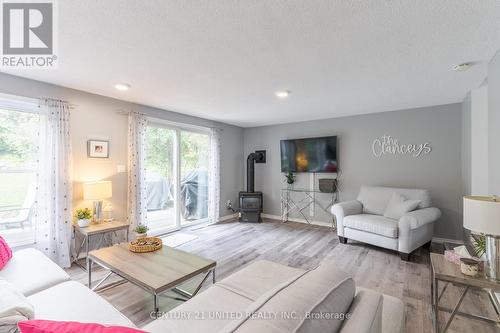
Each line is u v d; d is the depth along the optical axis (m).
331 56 2.27
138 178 3.86
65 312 1.35
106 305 1.45
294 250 3.63
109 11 1.61
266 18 1.69
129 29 1.82
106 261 2.14
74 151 3.23
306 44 2.05
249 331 0.67
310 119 5.25
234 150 6.04
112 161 3.64
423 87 3.14
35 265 1.90
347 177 4.88
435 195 4.04
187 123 4.82
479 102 3.13
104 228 3.05
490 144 2.27
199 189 5.27
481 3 1.52
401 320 1.28
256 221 5.41
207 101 3.83
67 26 1.78
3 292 1.18
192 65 2.47
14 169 2.90
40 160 2.90
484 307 2.17
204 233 4.52
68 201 3.07
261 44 2.05
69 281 1.73
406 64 2.45
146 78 2.83
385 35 1.91
